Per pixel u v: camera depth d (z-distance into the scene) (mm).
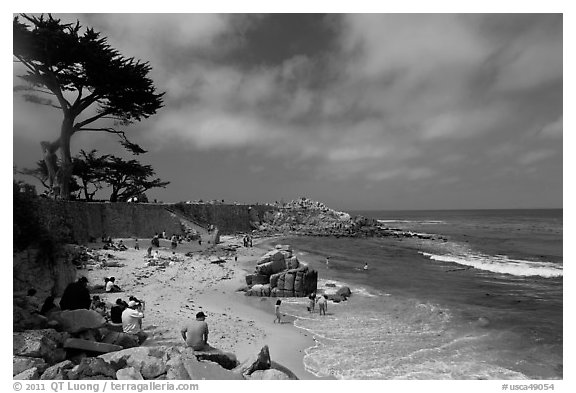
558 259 42969
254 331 15586
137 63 38750
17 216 15484
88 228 34406
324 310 19203
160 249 35562
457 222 151625
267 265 24125
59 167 38469
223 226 67500
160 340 12125
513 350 13938
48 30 31875
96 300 14859
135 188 54625
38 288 15484
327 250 51562
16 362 7871
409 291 25172
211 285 24422
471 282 28641
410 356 13281
